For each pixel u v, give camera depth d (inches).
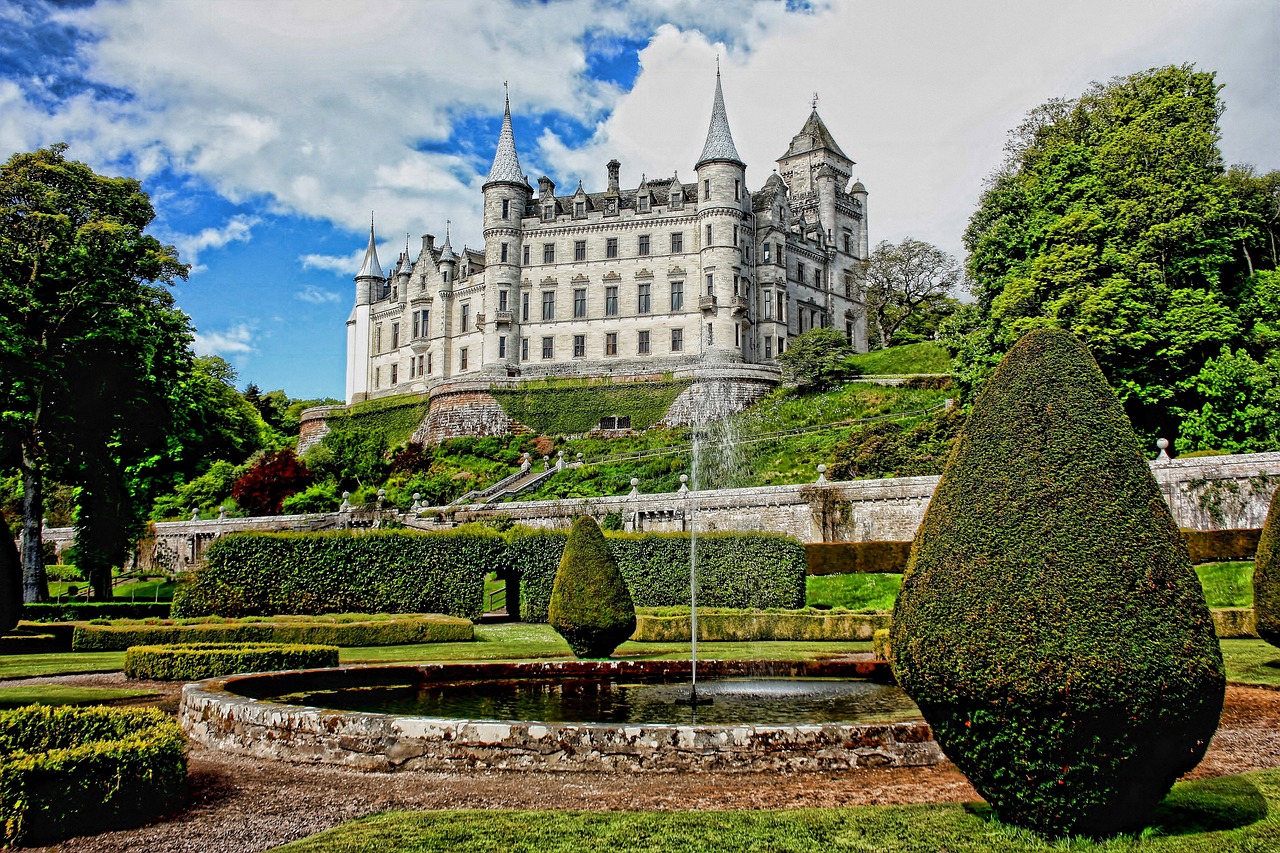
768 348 3368.6
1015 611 299.7
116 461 1731.1
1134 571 297.4
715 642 1087.0
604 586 843.4
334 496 2546.8
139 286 1590.8
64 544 2635.3
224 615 1207.6
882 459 1913.1
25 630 1034.1
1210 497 1339.8
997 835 311.3
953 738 317.7
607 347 3329.2
